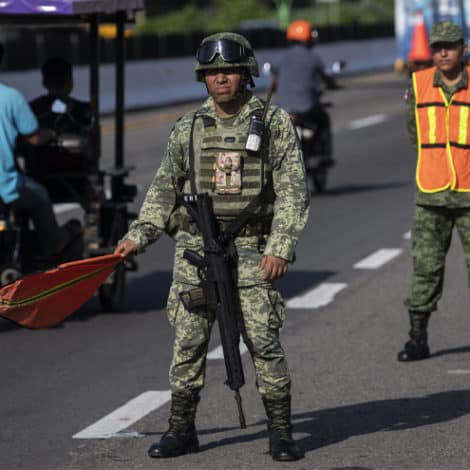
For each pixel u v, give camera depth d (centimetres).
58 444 1625
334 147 5988
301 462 1508
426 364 2039
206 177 1458
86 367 2067
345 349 2161
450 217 2023
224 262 1446
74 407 1816
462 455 1538
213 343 2222
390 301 2589
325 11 19025
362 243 3362
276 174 1458
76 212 3869
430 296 2059
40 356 2153
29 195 2345
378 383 1917
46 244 2412
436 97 1988
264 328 1461
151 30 15800
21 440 1648
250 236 1462
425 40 7169
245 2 17125
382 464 1501
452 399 1812
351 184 4675
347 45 12431
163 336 2302
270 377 1486
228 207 1452
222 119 1461
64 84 2530
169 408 1802
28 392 1909
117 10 2345
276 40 10975
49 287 1446
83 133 2500
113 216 2497
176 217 1495
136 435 1658
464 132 1978
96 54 2492
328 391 1873
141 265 3122
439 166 1992
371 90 9919
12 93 2289
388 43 13538
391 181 4741
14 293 1428
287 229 1436
